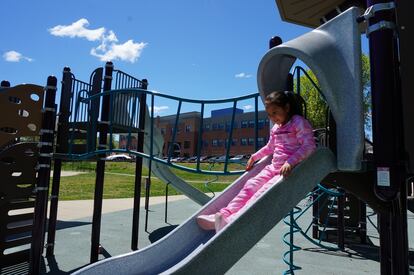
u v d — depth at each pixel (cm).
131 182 2183
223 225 261
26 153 464
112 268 268
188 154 7031
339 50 275
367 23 248
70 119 552
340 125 269
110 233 699
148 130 747
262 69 308
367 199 286
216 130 6794
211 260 218
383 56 235
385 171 229
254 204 237
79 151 532
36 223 442
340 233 595
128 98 578
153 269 277
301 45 272
